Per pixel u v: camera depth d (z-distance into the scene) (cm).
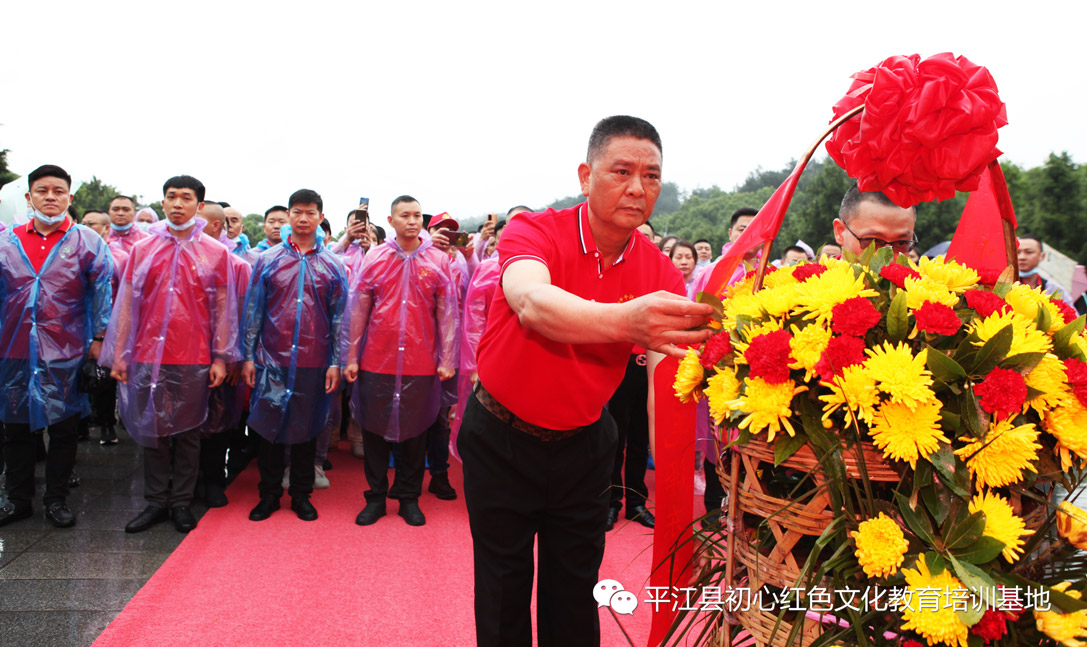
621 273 166
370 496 373
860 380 109
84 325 358
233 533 346
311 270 371
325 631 247
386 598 276
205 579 288
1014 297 132
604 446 177
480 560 176
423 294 369
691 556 156
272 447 371
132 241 527
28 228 347
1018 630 116
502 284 153
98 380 383
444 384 414
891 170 125
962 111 115
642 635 249
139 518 347
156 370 344
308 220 374
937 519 112
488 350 165
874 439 113
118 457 490
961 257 175
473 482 173
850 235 207
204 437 388
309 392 369
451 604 272
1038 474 122
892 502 119
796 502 118
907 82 119
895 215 196
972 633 109
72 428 355
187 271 351
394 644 239
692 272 498
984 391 111
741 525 131
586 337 120
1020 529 107
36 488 412
